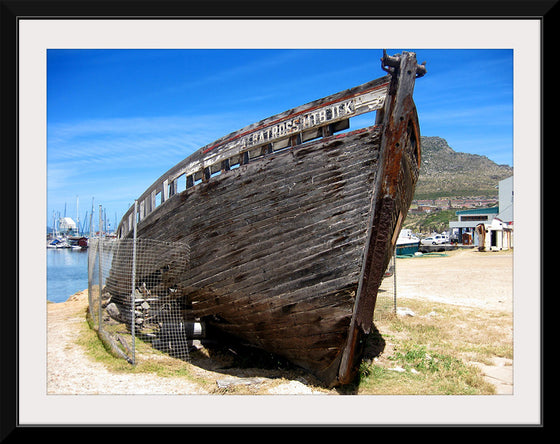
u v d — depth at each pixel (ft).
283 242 21.36
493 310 41.57
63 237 218.18
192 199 24.98
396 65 18.45
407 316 39.58
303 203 20.79
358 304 19.81
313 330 20.97
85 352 25.16
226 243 23.27
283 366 23.93
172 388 20.02
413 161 24.14
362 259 19.71
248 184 22.30
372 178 19.43
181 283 25.96
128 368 22.40
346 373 20.35
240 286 22.88
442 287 57.98
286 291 21.36
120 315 32.30
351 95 19.80
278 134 21.65
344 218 20.01
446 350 28.63
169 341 26.08
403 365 25.53
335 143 20.04
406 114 18.65
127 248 31.68
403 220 30.22
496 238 117.50
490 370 24.66
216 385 20.59
